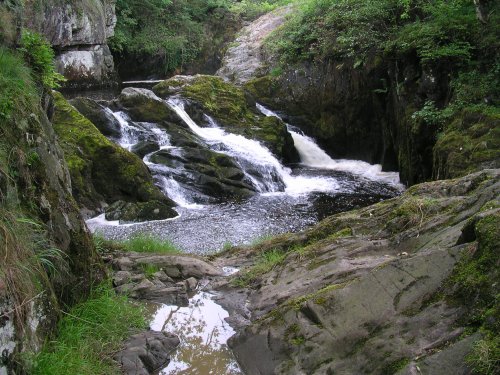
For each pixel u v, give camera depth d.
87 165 10.46
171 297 5.23
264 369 3.84
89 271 4.64
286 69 17.55
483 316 3.16
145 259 6.15
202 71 28.27
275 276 5.34
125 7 26.70
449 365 3.03
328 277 4.68
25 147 4.11
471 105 10.02
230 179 12.39
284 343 3.90
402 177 12.73
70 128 10.91
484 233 3.58
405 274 3.81
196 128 14.79
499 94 9.98
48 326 3.66
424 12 12.82
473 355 2.97
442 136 10.06
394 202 6.15
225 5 29.70
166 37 27.34
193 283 5.64
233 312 4.96
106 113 12.84
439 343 3.24
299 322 3.96
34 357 3.25
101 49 22.89
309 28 17.22
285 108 17.28
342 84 15.20
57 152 4.92
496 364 2.85
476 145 9.07
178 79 16.14
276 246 6.60
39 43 5.41
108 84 23.02
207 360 4.16
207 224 10.11
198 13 29.41
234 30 28.78
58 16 19.62
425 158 11.33
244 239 9.25
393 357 3.30
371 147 14.86
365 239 5.34
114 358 3.92
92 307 4.36
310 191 12.61
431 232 4.80
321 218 10.52
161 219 10.39
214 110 15.62
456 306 3.41
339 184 13.13
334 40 15.62
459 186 5.71
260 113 16.81
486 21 10.74
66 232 4.43
